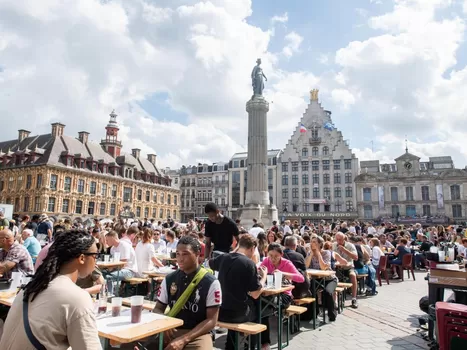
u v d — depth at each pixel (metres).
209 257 8.01
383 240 17.61
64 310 2.23
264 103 22.48
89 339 2.25
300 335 7.02
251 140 22.27
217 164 75.38
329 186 60.19
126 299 5.45
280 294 6.10
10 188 44.75
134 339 3.19
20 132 50.12
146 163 61.25
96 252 2.67
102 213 48.84
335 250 11.30
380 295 11.30
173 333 3.94
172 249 12.67
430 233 22.42
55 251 2.51
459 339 4.38
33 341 2.18
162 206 60.16
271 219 21.30
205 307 3.97
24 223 15.91
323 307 8.02
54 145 45.12
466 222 52.91
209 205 7.81
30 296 2.31
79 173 45.81
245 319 5.30
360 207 57.88
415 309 9.27
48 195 42.12
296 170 62.53
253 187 21.83
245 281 5.25
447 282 6.24
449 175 55.16
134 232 11.80
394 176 57.53
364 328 7.48
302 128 58.09
